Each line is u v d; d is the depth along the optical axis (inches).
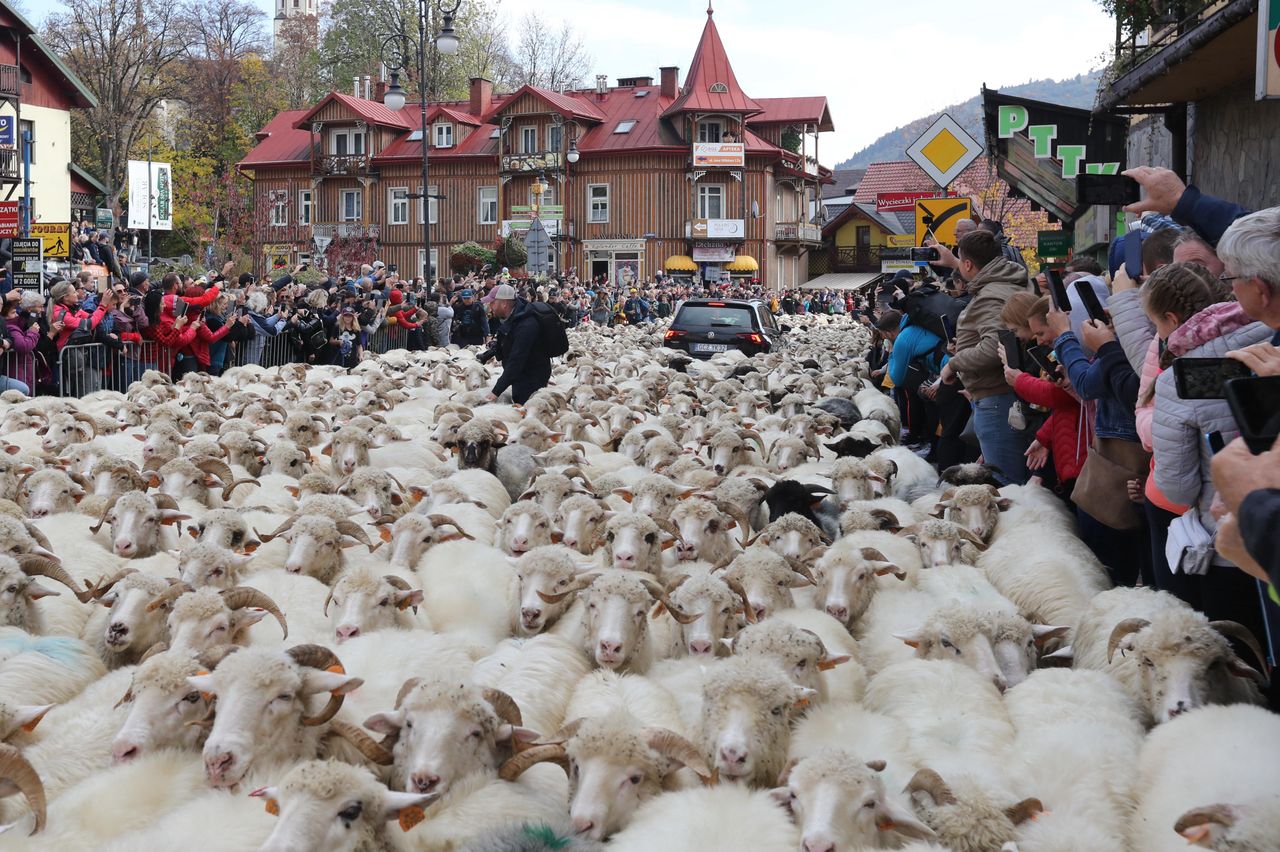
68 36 3041.3
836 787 178.9
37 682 239.6
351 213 2691.9
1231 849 159.9
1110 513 295.9
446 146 2655.0
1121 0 600.4
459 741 203.8
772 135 2878.9
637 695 234.1
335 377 738.2
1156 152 714.8
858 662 265.1
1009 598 307.0
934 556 326.6
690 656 271.4
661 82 2679.6
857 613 296.8
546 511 371.9
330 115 2664.9
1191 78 524.1
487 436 463.8
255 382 695.7
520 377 602.9
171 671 211.3
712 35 2596.0
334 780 180.2
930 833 177.6
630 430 547.2
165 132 3700.8
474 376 773.3
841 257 3169.3
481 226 2628.0
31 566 280.2
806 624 271.9
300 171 2714.1
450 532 335.9
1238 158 532.1
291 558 311.4
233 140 3464.6
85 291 750.5
